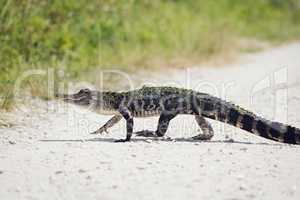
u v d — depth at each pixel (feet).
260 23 174.29
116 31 102.01
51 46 86.07
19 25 83.51
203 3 150.00
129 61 92.22
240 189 38.37
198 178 40.34
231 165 43.52
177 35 113.50
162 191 37.81
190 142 50.52
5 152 47.06
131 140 51.01
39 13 90.79
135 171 41.75
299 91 79.10
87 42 94.27
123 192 37.68
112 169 42.24
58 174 41.37
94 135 53.21
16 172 41.91
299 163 44.39
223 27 132.67
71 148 48.03
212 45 113.50
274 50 137.18
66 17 94.63
